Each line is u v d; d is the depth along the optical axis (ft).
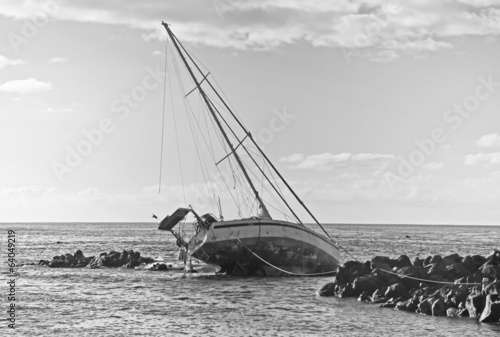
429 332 157.89
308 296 211.20
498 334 154.71
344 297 204.33
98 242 622.54
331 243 263.70
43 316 183.62
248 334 160.97
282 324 170.50
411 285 197.06
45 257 407.44
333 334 159.33
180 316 182.80
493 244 587.68
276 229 249.75
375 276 203.21
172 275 277.85
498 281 171.01
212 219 255.50
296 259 256.93
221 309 192.24
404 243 599.57
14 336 159.94
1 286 246.27
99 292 229.04
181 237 269.64
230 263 258.57
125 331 164.76
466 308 173.37
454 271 196.54
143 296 218.79
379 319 172.35
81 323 174.29
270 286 235.61
